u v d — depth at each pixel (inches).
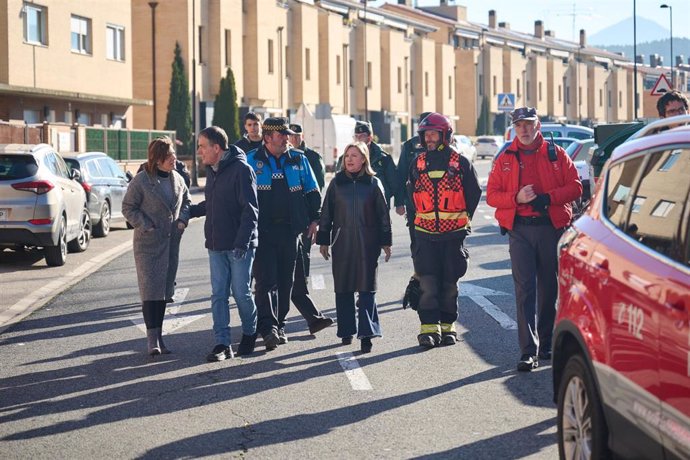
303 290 450.0
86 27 1807.3
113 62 1894.7
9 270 721.0
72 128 1530.5
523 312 378.9
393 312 519.2
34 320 510.6
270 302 428.5
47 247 733.3
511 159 382.9
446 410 319.6
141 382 368.5
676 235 199.0
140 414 321.7
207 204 410.9
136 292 607.2
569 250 246.2
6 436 298.2
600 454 220.2
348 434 293.9
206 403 334.6
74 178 802.8
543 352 394.0
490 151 3479.3
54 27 1683.1
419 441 285.3
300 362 398.9
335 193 424.2
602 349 216.7
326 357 407.5
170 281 444.8
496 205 382.0
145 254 418.6
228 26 2485.2
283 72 2839.6
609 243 226.2
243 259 409.1
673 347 186.7
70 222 778.2
